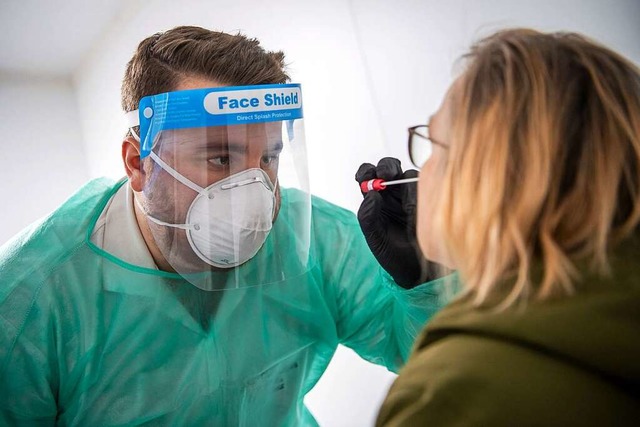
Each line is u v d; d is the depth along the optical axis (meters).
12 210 2.42
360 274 1.21
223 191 0.95
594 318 0.40
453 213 0.52
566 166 0.48
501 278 0.47
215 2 1.68
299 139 1.07
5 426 0.89
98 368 0.96
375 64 1.31
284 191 1.09
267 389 1.09
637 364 0.39
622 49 0.99
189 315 1.03
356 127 1.40
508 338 0.42
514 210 0.47
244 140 0.94
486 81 0.52
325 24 1.41
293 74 1.54
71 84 2.59
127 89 0.99
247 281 1.07
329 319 1.19
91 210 1.05
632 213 0.47
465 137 0.52
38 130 2.50
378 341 1.23
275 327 1.10
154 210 0.96
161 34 0.98
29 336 0.91
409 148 0.77
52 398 0.94
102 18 2.07
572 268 0.44
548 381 0.39
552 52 0.51
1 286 0.93
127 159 1.00
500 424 0.39
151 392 0.99
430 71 1.16
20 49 2.17
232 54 0.96
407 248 1.06
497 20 1.07
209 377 1.03
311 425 1.30
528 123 0.48
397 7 1.23
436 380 0.42
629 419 0.38
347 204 1.48
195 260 1.00
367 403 1.54
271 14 1.54
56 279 0.96
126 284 1.00
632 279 0.42
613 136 0.47
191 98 0.89
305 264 1.12
